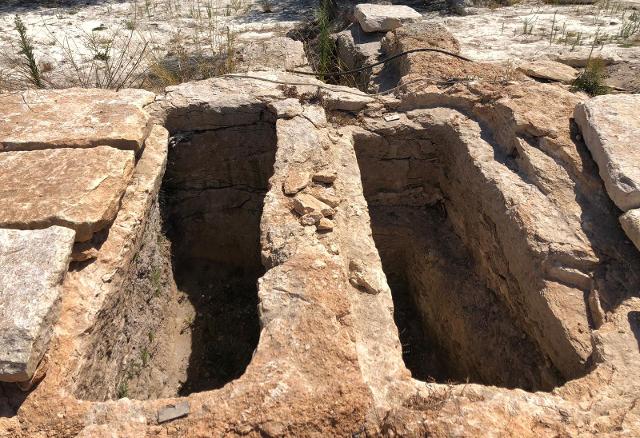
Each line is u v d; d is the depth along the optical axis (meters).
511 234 3.32
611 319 2.62
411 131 4.32
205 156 4.47
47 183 3.05
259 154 4.53
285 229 2.95
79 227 2.77
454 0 7.75
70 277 2.73
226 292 4.85
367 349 2.43
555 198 3.37
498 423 2.00
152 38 7.39
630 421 2.02
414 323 4.67
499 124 4.06
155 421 2.06
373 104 4.48
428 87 4.52
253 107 4.30
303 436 1.98
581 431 1.98
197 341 4.35
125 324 3.13
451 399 2.11
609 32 6.31
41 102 3.94
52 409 2.15
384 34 6.19
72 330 2.48
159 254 3.94
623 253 3.00
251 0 9.51
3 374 2.09
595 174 3.42
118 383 3.00
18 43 6.95
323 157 3.65
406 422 2.01
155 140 3.90
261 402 2.04
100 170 3.17
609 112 3.64
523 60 5.27
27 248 2.55
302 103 4.35
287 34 7.50
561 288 2.92
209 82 4.61
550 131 3.73
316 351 2.23
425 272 4.39
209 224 4.83
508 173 3.67
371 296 2.75
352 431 2.03
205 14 8.65
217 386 4.00
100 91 4.23
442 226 4.50
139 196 3.39
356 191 3.51
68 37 7.27
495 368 3.42
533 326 3.09
